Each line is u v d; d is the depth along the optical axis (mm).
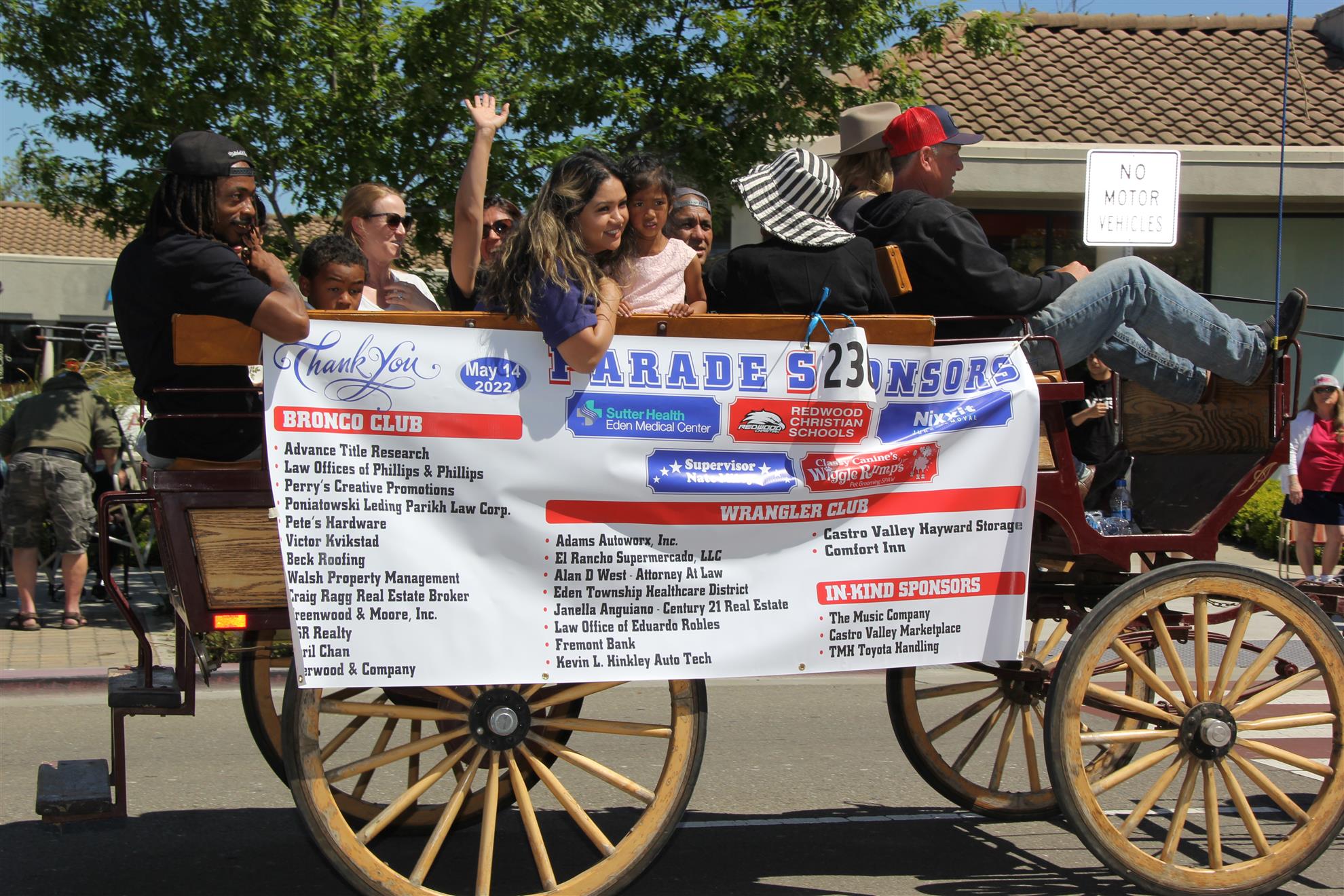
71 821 3783
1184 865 4414
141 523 10375
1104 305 4277
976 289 4086
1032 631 5066
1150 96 14211
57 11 8578
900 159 4637
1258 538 12828
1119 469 4785
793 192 4234
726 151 9734
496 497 3580
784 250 4090
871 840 4867
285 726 3623
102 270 26797
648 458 3664
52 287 26562
